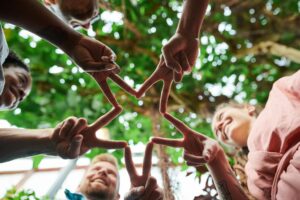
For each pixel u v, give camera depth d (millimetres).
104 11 1203
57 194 881
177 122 588
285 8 1269
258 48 1212
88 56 505
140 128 1240
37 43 1203
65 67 1218
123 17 1169
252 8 1232
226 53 1294
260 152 563
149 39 1209
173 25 1211
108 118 563
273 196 545
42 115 1192
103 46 511
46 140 546
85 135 559
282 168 536
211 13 1220
